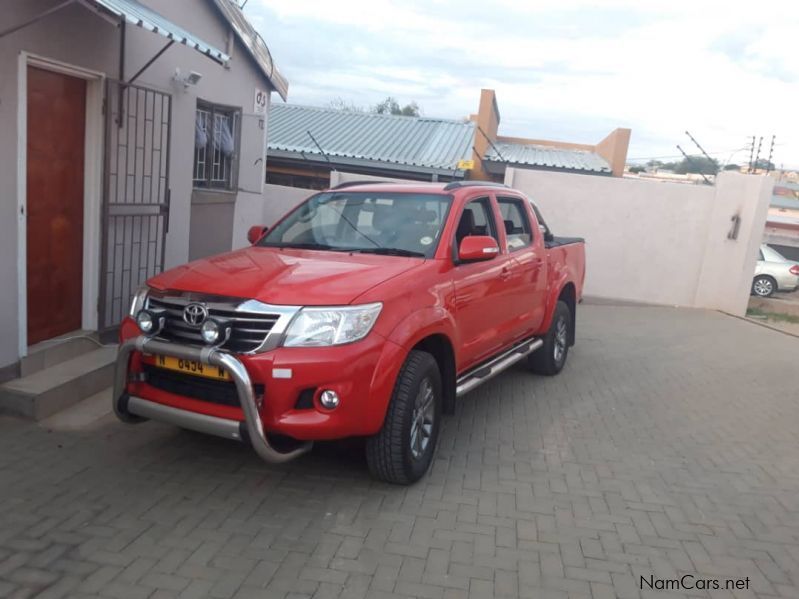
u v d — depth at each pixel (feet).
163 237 23.52
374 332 13.69
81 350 20.70
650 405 22.65
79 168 20.51
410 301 14.70
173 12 24.40
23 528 12.64
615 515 14.51
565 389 23.95
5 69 16.94
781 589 12.10
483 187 20.13
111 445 16.48
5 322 17.75
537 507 14.66
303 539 12.82
